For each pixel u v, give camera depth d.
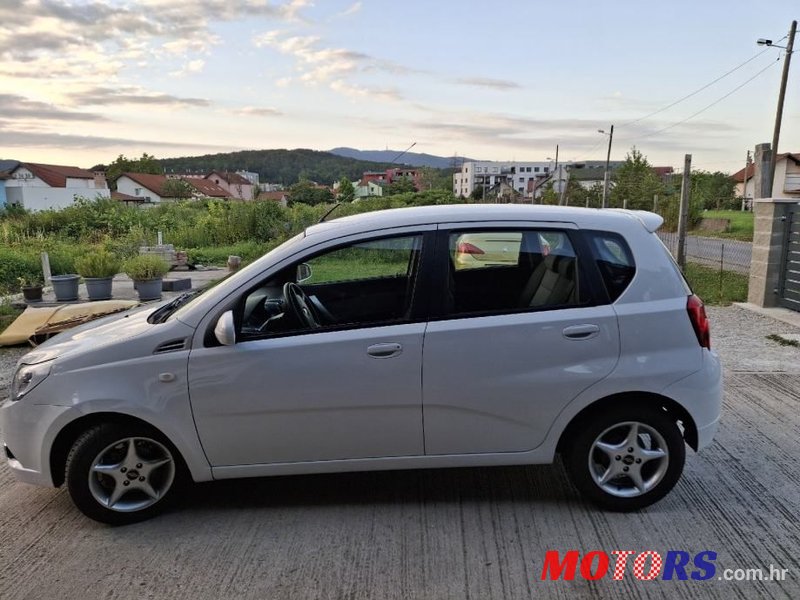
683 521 3.33
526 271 3.29
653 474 3.40
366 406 3.22
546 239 3.32
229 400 3.20
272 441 3.27
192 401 3.20
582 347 3.22
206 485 3.84
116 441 3.27
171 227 26.69
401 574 2.89
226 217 26.34
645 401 3.33
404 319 3.23
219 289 3.31
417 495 3.67
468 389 3.22
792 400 5.34
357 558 3.02
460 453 3.33
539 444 3.32
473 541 3.15
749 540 3.14
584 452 3.34
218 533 3.28
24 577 2.93
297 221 26.33
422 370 3.19
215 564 3.00
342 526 3.33
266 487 3.81
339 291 3.46
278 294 3.53
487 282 3.29
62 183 63.12
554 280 3.29
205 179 100.69
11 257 15.34
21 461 3.33
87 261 11.52
